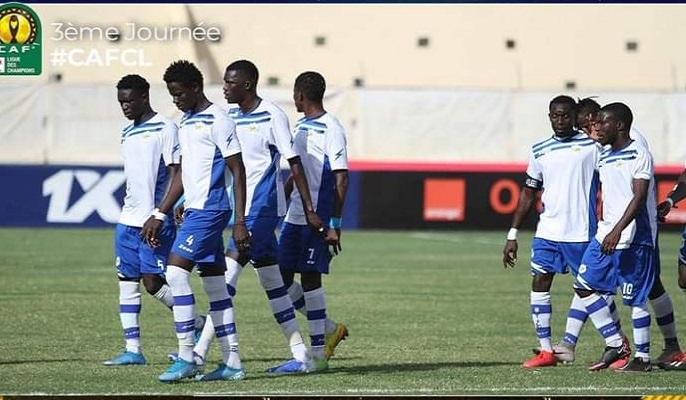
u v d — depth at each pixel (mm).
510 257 33344
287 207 31797
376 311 44375
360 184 87875
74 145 90562
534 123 94562
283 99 90125
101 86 90625
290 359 32594
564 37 111688
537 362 31172
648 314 30422
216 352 34375
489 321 41781
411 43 111125
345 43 110188
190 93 27453
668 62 111188
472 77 111375
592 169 31938
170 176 30188
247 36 108375
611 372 30203
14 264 60344
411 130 94000
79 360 31453
